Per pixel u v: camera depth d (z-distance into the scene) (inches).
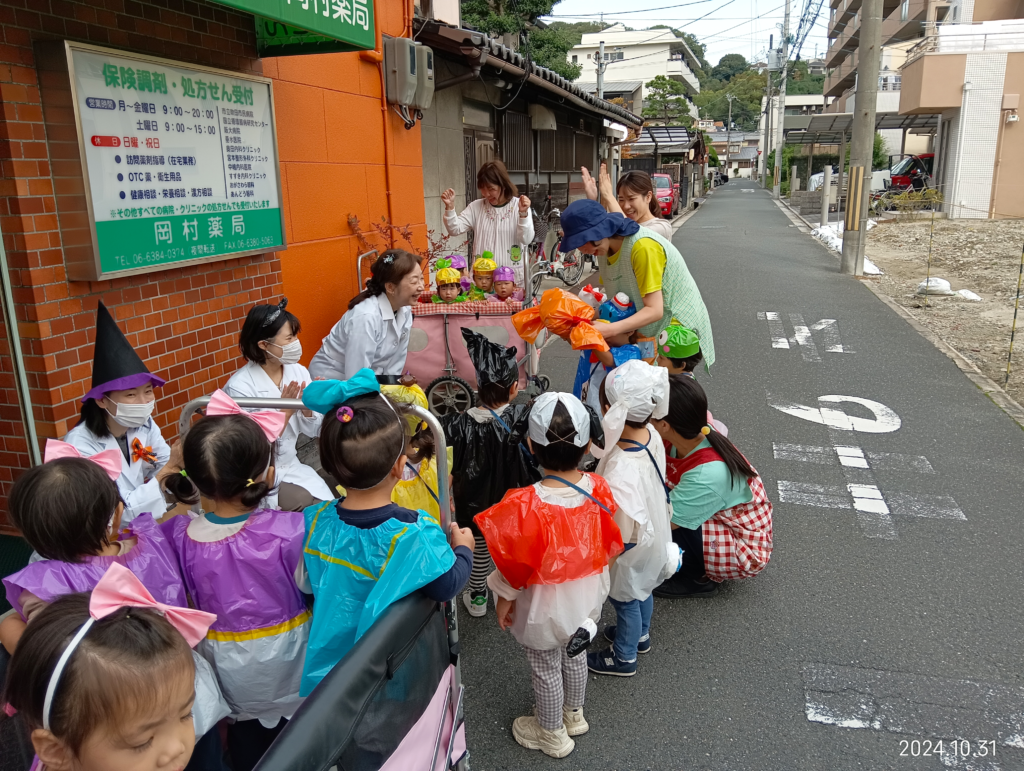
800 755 108.9
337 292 243.1
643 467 116.3
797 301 452.4
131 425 108.1
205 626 60.7
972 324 394.0
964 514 183.6
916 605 145.9
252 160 187.6
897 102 1275.8
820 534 174.4
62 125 133.9
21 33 128.8
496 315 222.5
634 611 122.7
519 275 245.0
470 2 679.7
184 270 168.6
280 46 190.4
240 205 183.5
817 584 154.0
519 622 104.5
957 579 154.9
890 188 1122.7
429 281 290.2
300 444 202.8
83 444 108.2
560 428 100.0
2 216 130.0
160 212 156.2
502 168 243.4
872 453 221.8
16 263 131.9
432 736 75.7
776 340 357.1
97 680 51.3
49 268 135.6
